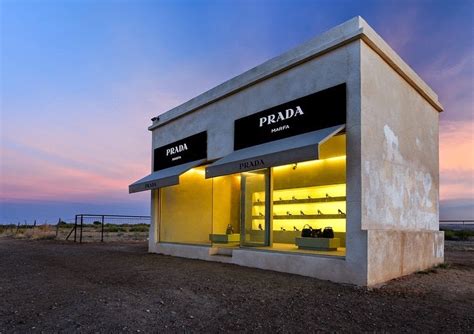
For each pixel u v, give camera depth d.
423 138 10.95
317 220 11.45
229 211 14.44
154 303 6.01
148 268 9.98
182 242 14.30
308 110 8.98
